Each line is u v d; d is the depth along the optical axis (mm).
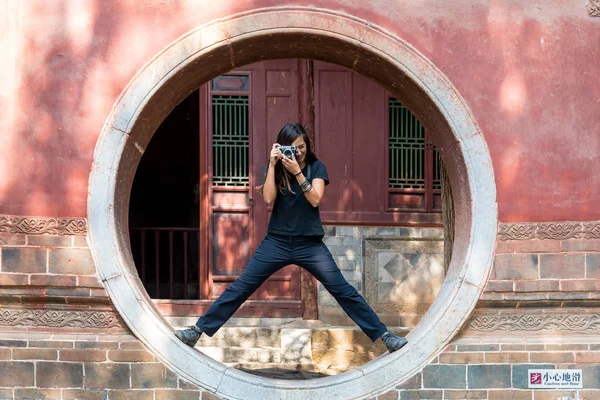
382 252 7832
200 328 4922
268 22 4820
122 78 4809
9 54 4859
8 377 4766
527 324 4980
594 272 4930
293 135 4934
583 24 4996
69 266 4773
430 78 4879
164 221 10953
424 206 7867
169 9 4824
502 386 4891
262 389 4758
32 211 4789
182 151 10828
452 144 5023
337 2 4875
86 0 4824
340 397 4785
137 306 4785
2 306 4867
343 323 7715
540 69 4961
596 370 4902
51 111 4805
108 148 4781
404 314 7789
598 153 4977
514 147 4926
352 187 7793
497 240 4906
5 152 4820
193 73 5020
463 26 4926
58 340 4773
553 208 4938
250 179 7812
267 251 4938
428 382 4863
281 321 7621
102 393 4770
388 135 7852
